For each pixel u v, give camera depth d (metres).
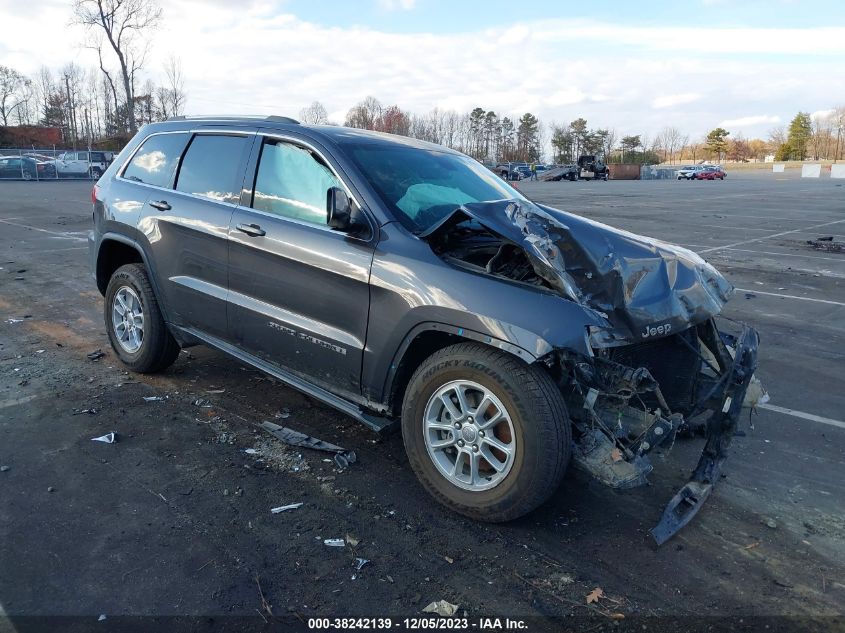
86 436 4.13
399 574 2.94
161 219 4.70
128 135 62.66
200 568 2.91
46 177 41.44
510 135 110.88
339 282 3.66
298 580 2.87
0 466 3.71
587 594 2.86
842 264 11.84
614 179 77.06
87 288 8.48
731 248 13.80
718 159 136.62
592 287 3.24
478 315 3.13
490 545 3.18
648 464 3.11
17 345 5.92
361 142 4.11
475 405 3.35
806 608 2.82
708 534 3.36
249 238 4.10
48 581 2.79
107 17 55.56
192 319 4.61
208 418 4.48
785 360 6.21
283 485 3.66
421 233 3.57
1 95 84.12
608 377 3.14
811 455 4.28
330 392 3.88
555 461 3.05
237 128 4.50
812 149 129.75
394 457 4.05
